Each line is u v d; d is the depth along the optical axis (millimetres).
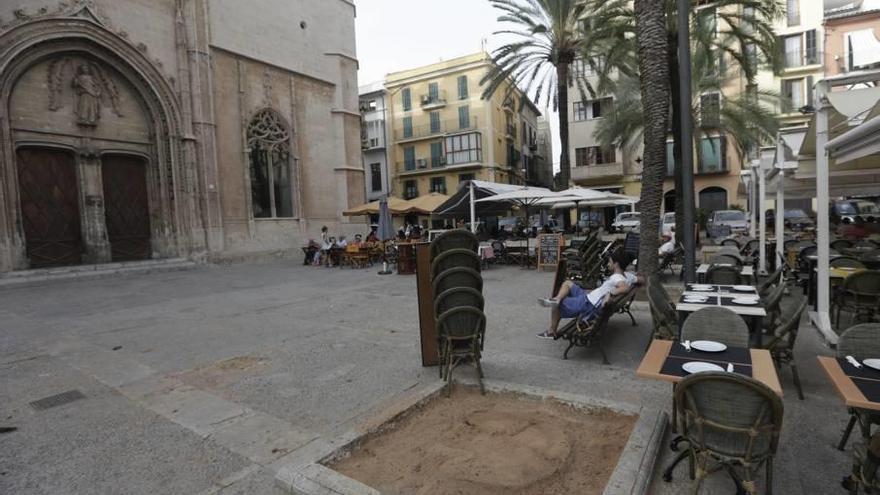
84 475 3295
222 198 20641
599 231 13836
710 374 2502
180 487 3121
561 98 21281
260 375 5293
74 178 16688
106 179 17578
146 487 3131
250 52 21859
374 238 19625
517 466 3086
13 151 14852
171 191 18906
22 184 15445
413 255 14781
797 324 4332
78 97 16547
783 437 3539
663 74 8305
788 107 23422
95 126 16953
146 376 5398
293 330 7406
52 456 3576
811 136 7227
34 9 15047
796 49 33625
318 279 14312
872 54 13703
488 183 16266
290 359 5859
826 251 6188
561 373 4988
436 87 44625
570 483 2936
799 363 5086
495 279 12508
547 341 6289
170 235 18859
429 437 3613
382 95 46875
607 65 17016
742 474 2979
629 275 5574
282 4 23422
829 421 3773
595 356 5547
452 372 4883
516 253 15734
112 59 17141
